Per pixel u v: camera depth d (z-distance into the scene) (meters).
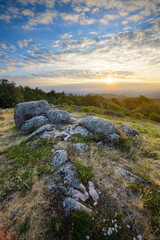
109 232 1.75
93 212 1.99
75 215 1.85
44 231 1.75
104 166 3.39
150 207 2.25
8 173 2.93
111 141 4.81
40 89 54.66
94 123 5.53
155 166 3.78
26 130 6.08
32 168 3.05
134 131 7.50
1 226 1.85
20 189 2.47
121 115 25.97
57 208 2.04
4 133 6.34
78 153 3.83
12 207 2.11
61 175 2.76
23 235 1.74
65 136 5.06
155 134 10.72
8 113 12.16
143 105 52.25
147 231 1.86
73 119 8.12
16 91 24.47
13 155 3.70
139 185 2.79
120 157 4.06
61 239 1.67
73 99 61.97
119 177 2.97
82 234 1.69
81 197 2.26
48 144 4.26
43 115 7.05
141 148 4.89
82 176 2.77
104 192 2.48
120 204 2.25
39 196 2.27
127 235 1.77
